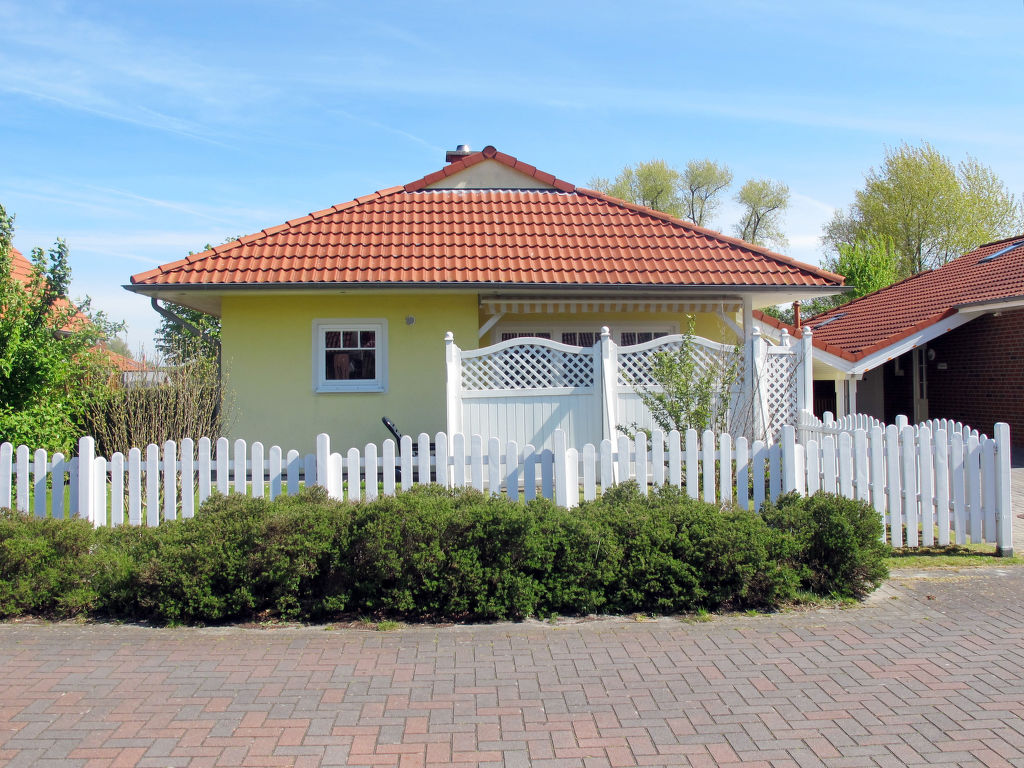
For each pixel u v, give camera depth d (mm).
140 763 3838
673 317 15008
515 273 13383
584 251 14250
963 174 44250
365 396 13758
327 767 3807
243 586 5988
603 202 16234
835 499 6793
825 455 8000
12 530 6340
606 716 4344
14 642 5578
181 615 5977
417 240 14273
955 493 7922
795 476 7969
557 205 15984
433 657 5258
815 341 17250
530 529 6098
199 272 13094
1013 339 17703
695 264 13992
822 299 43188
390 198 15984
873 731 4141
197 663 5156
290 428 13688
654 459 7879
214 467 7805
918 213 43969
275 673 4980
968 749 3941
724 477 7910
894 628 5777
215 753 3938
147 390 10852
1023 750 3928
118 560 6281
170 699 4582
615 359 11430
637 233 15039
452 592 6008
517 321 14875
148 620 6047
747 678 4859
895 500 7895
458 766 3816
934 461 7949
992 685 4719
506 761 3863
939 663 5082
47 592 6125
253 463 7777
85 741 4062
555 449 7613
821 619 5988
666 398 11281
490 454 7707
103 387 12047
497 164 16703
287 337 13688
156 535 6371
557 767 3811
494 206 15766
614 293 13609
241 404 13602
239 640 5609
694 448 7898
